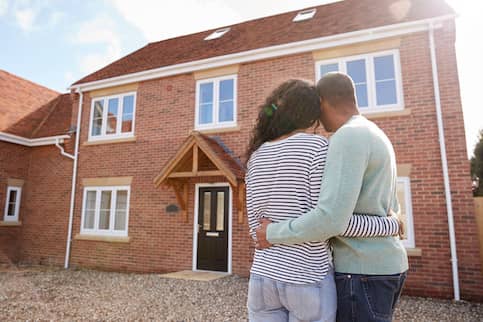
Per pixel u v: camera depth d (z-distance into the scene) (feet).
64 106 42.88
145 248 28.25
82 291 20.40
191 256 26.63
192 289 20.48
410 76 22.67
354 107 5.22
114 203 30.48
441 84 21.86
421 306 17.85
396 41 23.25
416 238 20.94
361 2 31.35
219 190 26.84
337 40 24.38
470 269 19.61
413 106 22.27
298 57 25.93
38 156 36.01
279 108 5.08
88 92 34.24
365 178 4.45
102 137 32.40
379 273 4.35
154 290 20.42
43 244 33.37
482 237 20.16
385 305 4.30
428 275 20.34
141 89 31.58
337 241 4.61
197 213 27.14
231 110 27.99
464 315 16.16
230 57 27.53
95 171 32.01
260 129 5.34
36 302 17.80
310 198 4.39
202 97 29.27
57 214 33.35
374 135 4.55
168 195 28.22
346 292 4.37
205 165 27.27
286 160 4.58
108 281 23.58
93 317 15.12
